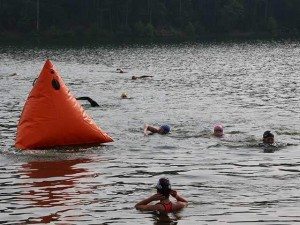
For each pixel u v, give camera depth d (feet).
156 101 189.26
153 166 99.60
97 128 119.14
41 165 100.32
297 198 79.25
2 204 78.07
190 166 99.50
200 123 144.25
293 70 329.72
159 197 76.74
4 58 415.44
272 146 116.16
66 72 311.68
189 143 119.55
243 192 82.53
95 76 288.92
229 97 201.67
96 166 99.55
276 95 207.72
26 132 114.01
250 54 481.05
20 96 203.41
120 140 122.21
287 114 159.94
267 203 77.20
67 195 82.02
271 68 345.10
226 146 116.57
